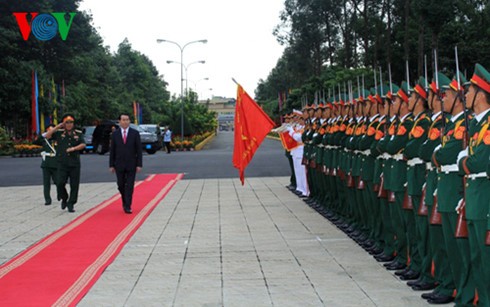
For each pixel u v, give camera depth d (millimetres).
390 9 40938
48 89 44906
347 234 10164
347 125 10578
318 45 53938
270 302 6488
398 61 38562
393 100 7980
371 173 8852
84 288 7137
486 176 5363
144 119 82312
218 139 74875
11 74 42719
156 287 7164
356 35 47562
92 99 56969
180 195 16406
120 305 6484
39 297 6809
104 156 37594
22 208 14406
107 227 11406
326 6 48625
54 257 8875
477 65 5531
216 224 11539
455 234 5867
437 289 6531
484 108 5469
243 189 17531
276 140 65625
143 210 13617
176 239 10117
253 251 9047
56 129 13656
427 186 6520
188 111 62594
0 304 6562
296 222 11562
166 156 35125
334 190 11703
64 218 12695
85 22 49594
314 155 12883
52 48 49094
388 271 7727
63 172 13523
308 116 13875
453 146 5906
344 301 6461
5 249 9578
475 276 5660
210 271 7887
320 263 8203
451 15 26219
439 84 6492
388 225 8219
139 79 91125
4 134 42406
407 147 6961
